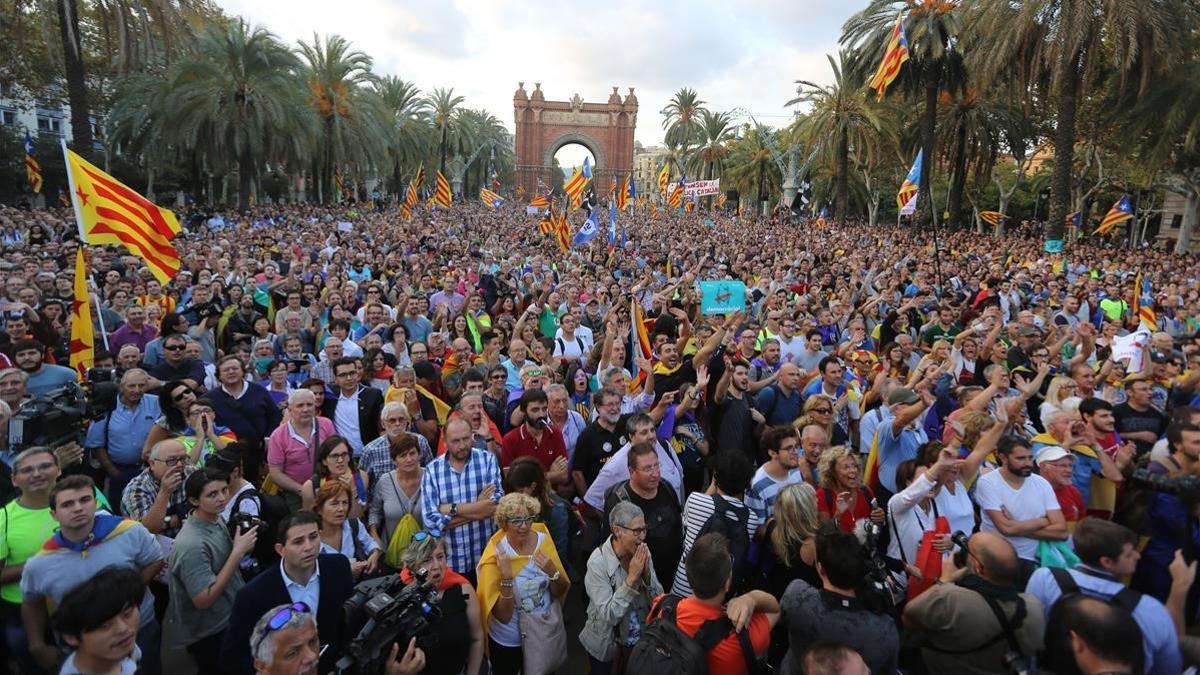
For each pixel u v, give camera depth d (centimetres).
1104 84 2809
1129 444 539
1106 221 2698
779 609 354
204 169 4284
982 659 322
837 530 381
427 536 375
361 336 999
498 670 411
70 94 2119
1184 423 475
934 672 339
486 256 2097
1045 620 323
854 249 2741
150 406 601
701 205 7888
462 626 377
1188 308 1328
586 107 11025
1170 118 2448
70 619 289
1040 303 1314
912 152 3838
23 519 388
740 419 646
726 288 1052
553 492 504
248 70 3384
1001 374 563
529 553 411
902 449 560
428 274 1536
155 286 1090
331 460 466
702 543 337
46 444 460
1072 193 4569
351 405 662
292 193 6184
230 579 396
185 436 553
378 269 1795
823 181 5909
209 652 394
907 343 845
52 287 1087
